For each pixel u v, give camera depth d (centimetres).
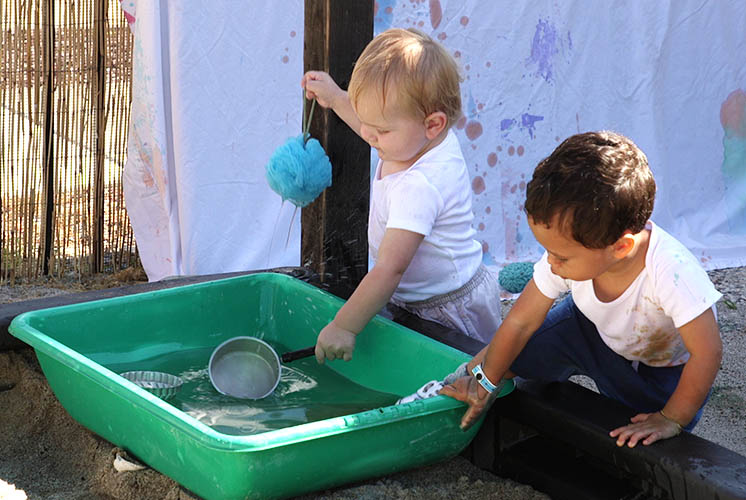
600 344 188
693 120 416
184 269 345
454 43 361
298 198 233
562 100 391
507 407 193
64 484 196
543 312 179
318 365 238
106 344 234
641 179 154
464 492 187
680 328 163
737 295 361
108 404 190
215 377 222
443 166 215
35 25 346
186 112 334
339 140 248
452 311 229
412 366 216
